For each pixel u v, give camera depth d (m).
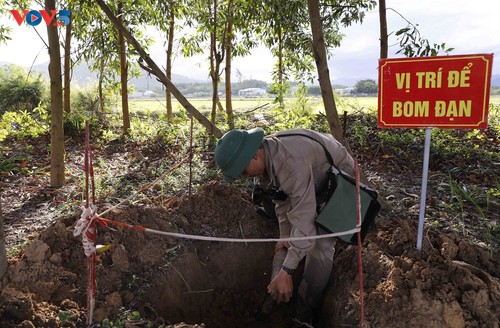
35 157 6.01
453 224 3.41
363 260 2.90
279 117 6.94
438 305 2.38
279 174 2.37
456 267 2.54
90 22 7.63
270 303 3.30
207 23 6.48
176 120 7.40
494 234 3.26
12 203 4.20
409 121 2.71
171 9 6.82
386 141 5.74
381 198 3.52
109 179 4.66
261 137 2.33
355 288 2.78
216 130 4.42
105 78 9.38
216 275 3.32
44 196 4.37
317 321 3.08
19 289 2.45
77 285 2.61
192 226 3.45
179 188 4.29
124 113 7.52
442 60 2.57
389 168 5.03
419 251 2.76
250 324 3.24
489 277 2.54
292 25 6.98
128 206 3.23
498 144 5.71
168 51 8.60
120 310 2.50
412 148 5.55
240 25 6.84
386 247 2.95
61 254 2.75
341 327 2.62
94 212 2.21
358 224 2.15
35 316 2.25
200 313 3.11
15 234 3.46
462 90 2.56
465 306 2.37
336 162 2.57
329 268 2.89
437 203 3.83
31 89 10.27
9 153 6.04
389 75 2.71
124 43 7.32
